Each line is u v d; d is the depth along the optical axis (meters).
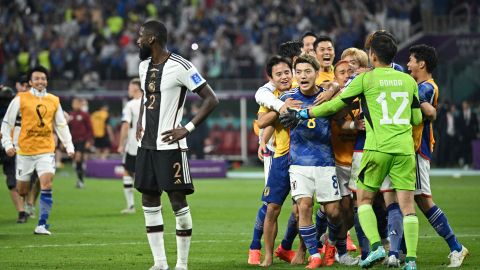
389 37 27.75
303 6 106.81
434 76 92.88
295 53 32.75
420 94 28.97
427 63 29.94
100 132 91.38
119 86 97.00
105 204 55.00
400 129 27.25
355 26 100.19
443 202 54.38
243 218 46.25
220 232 40.06
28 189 40.75
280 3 108.12
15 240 37.09
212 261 31.22
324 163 28.83
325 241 31.73
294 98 29.48
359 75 27.66
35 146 39.84
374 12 103.56
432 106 29.08
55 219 46.16
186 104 91.44
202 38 106.00
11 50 111.19
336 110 27.66
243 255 32.81
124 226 42.72
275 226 30.05
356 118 29.44
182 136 27.14
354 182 29.72
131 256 32.31
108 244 35.75
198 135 87.88
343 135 30.00
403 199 27.45
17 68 107.94
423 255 32.16
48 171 39.72
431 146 29.69
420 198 29.56
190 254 33.09
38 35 114.75
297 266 29.89
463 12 100.38
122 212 49.50
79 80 103.69
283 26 104.88
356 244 35.97
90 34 112.56
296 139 28.92
